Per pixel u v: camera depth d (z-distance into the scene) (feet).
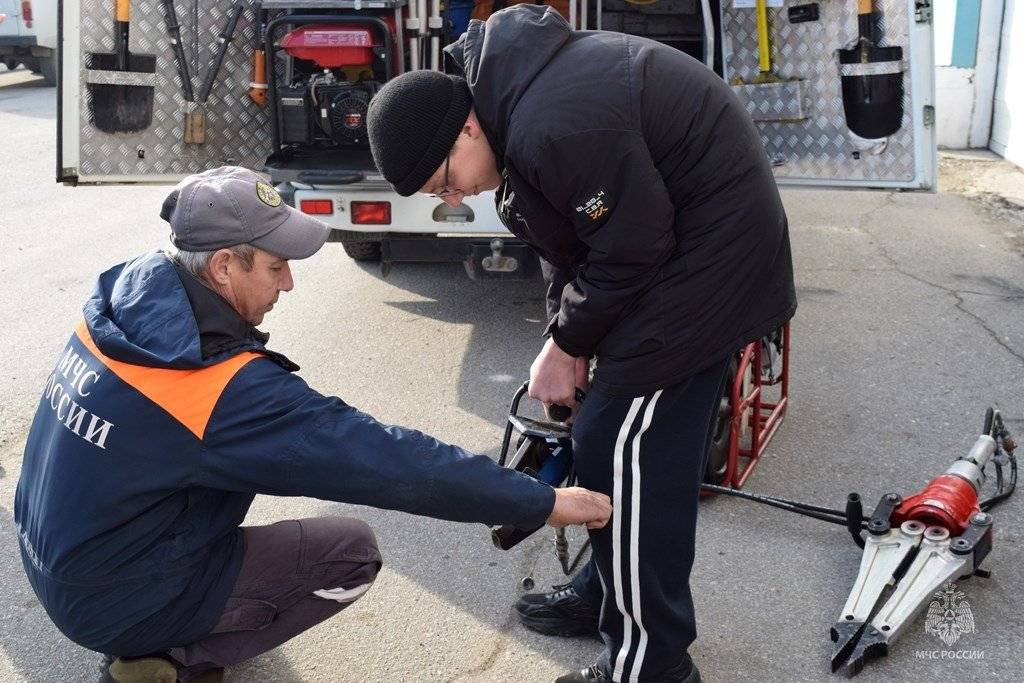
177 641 7.75
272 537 8.20
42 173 29.12
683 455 7.73
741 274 7.41
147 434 6.92
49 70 46.75
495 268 15.64
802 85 16.58
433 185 7.57
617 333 7.56
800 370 15.16
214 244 7.04
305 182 15.25
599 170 6.84
